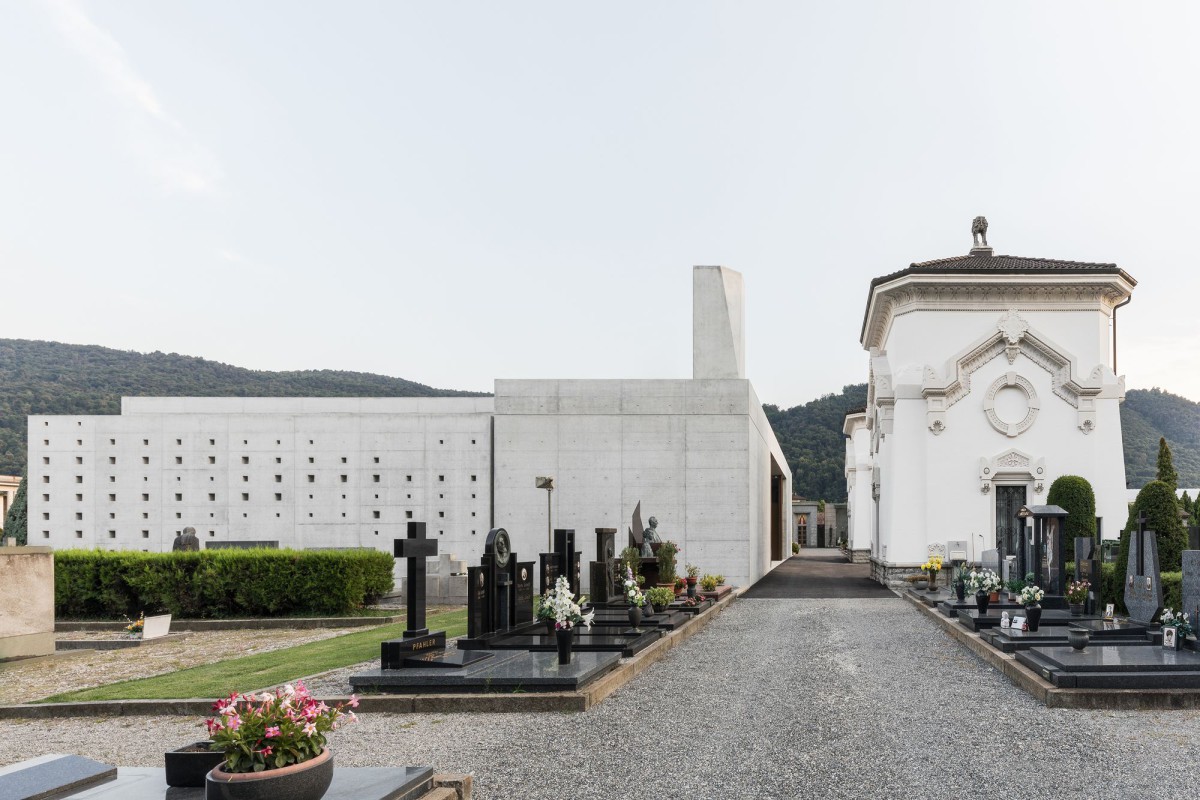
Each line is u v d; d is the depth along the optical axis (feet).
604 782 23.71
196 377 359.46
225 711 17.17
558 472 100.63
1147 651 39.60
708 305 111.24
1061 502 88.17
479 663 38.42
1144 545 48.24
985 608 57.77
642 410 100.58
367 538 102.99
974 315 96.84
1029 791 22.98
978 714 32.37
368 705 33.40
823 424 434.71
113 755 28.09
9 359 333.42
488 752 26.89
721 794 22.68
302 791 16.76
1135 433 329.31
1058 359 93.86
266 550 76.28
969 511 93.91
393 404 114.62
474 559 101.76
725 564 98.53
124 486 105.19
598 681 36.65
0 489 212.23
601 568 67.56
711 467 99.60
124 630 69.26
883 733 29.40
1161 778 24.07
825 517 299.58
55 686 43.98
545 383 101.60
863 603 80.59
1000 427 94.27
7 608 54.95
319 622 71.61
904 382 96.68
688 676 41.09
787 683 39.11
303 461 104.22
